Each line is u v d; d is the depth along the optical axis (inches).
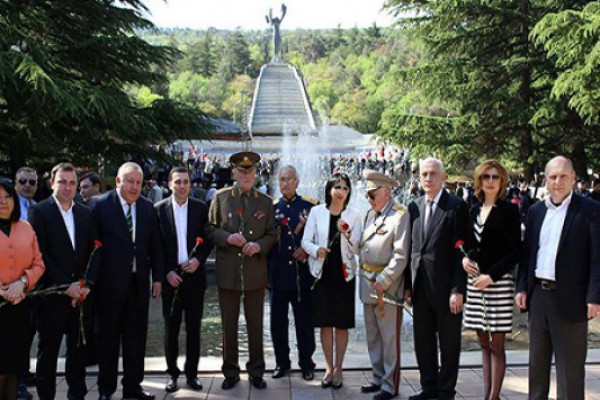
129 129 563.5
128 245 175.3
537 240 158.6
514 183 784.9
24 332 152.3
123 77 662.5
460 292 166.7
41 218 166.9
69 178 169.3
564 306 151.8
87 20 631.8
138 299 176.9
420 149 770.8
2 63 430.9
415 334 176.9
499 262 164.1
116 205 177.8
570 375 152.3
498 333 166.6
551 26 588.7
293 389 184.7
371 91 3535.9
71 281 167.3
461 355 214.8
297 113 2119.8
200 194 706.8
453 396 170.6
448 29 826.2
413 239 175.9
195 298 187.2
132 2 671.8
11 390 153.1
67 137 587.2
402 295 181.0
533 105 752.3
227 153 1584.6
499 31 792.3
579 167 784.9
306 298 196.2
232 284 184.2
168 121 625.6
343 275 183.3
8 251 147.6
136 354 176.4
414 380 192.4
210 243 192.5
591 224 149.6
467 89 809.5
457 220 169.5
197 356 186.7
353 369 202.2
